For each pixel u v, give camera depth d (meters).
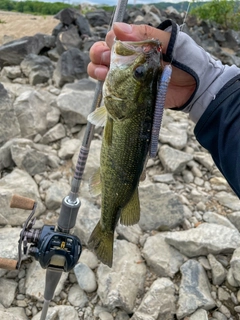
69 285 0.53
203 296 0.51
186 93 0.36
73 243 0.36
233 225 0.63
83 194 0.66
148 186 0.65
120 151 0.29
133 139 0.29
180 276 0.54
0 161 0.71
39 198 0.65
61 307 0.49
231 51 2.02
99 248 0.34
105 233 0.33
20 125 0.81
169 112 0.99
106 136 0.30
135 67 0.28
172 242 0.57
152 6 2.37
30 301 0.51
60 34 1.34
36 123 0.82
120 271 0.53
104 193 0.31
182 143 0.82
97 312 0.50
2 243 0.55
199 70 0.33
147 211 0.63
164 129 0.86
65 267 0.36
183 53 0.33
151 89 0.28
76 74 1.03
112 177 0.30
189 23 2.19
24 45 1.16
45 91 0.98
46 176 0.72
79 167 0.38
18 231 0.58
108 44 0.32
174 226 0.62
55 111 0.86
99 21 1.96
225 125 0.32
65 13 1.52
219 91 0.34
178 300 0.51
